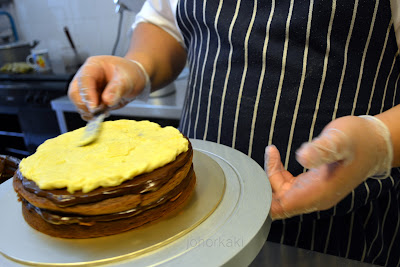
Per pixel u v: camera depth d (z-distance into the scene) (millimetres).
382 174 487
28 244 416
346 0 570
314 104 629
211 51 723
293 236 731
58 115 1545
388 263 770
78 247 405
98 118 583
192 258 370
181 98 1428
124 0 1221
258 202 457
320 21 587
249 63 658
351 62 610
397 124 461
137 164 436
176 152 478
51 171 435
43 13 2158
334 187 439
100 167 435
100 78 674
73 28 2115
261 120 661
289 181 513
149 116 1377
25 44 2146
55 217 412
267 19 626
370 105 637
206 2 693
